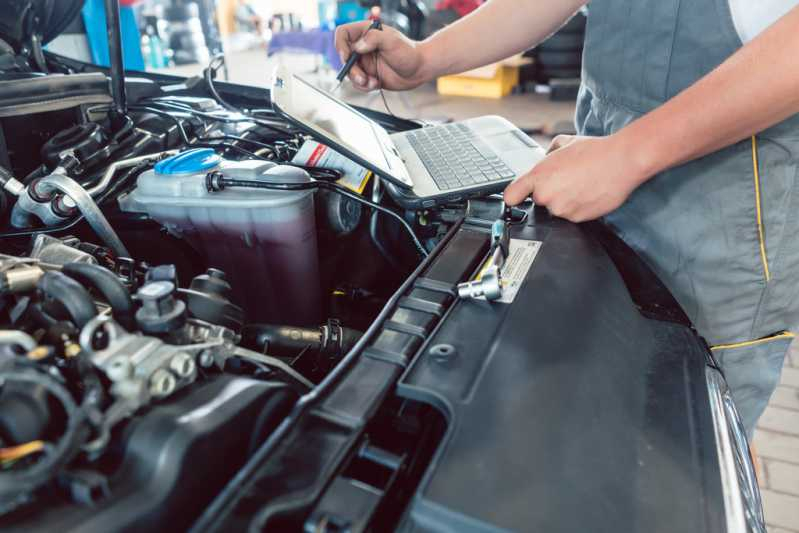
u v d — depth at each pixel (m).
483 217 0.67
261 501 0.29
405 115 3.93
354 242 0.82
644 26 0.69
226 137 0.82
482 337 0.42
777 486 1.18
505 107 4.16
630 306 0.51
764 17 0.59
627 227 0.76
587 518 0.29
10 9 0.86
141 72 1.19
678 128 0.51
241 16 7.72
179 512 0.30
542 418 0.34
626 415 0.38
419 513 0.29
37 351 0.32
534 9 0.90
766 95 0.47
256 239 0.62
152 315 0.37
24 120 0.69
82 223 0.65
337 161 0.73
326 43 3.87
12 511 0.28
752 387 0.76
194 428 0.31
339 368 0.39
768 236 0.66
